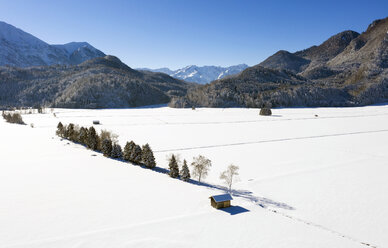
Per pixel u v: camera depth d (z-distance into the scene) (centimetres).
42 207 3666
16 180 4797
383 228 3925
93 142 7875
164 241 2905
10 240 2822
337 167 6906
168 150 8625
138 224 3266
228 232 3195
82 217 3400
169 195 4328
